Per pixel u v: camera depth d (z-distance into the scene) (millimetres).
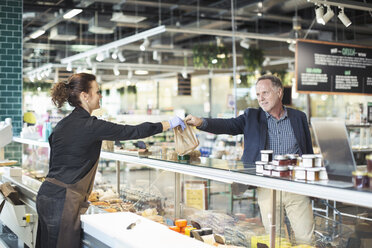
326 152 1886
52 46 7316
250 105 10125
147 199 3467
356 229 1901
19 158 6488
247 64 10898
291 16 8797
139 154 3375
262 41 10867
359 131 7008
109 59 10516
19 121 6820
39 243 2910
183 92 14477
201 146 10750
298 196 2170
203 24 11500
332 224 2021
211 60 12312
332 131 1847
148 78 12602
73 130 2705
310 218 2133
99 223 2598
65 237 2666
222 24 11375
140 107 12305
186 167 2682
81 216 2760
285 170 2057
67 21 7531
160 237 2314
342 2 5695
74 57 7711
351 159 1787
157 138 10094
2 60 6691
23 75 6867
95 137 2693
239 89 10359
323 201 2057
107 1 7965
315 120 1917
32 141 5465
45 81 7227
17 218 4113
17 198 4305
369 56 6496
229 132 3348
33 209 3953
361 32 6406
